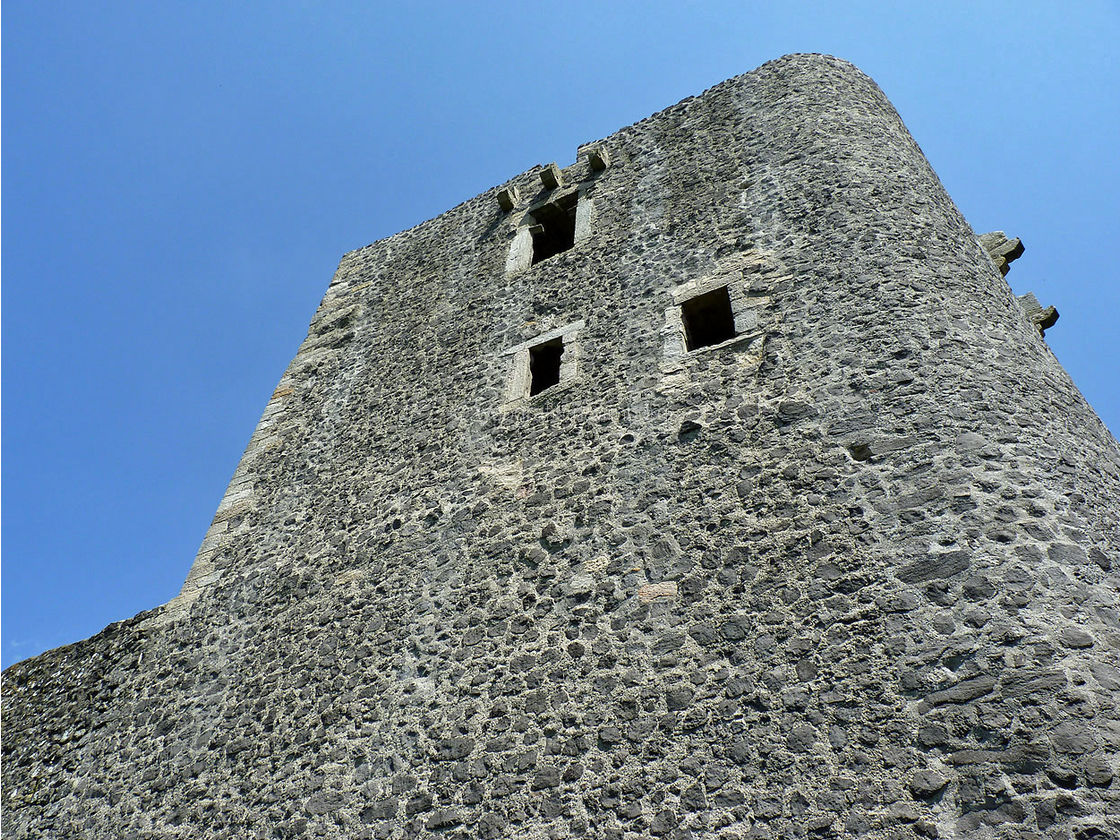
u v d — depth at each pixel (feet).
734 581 18.57
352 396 33.50
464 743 19.20
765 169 30.12
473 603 22.16
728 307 27.07
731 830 14.94
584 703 18.34
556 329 29.58
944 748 14.19
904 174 27.96
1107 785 12.81
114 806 23.34
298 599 25.80
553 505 23.24
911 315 21.84
